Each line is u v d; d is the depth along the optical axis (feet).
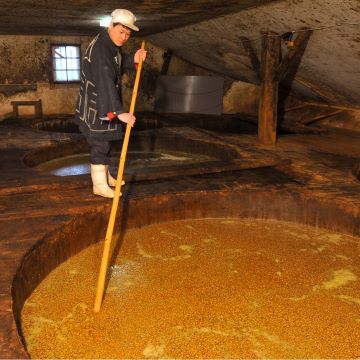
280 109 26.73
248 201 12.11
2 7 14.03
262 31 16.15
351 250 10.49
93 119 9.76
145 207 11.33
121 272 9.34
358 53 13.99
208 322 7.72
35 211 9.98
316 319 7.86
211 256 10.13
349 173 13.71
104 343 7.09
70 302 8.18
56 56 26.17
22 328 7.37
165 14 15.84
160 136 19.66
